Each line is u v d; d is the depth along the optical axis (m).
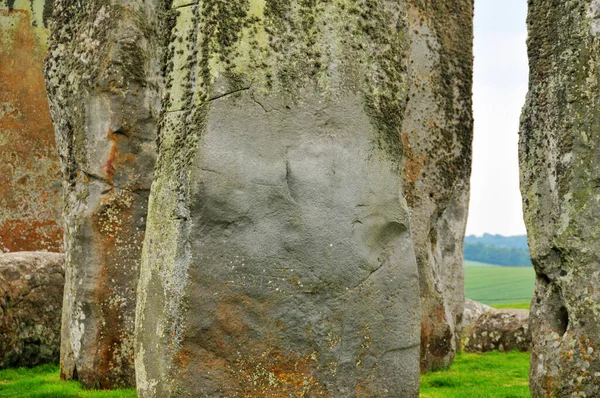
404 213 7.41
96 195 9.42
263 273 6.88
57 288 11.19
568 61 7.59
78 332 9.44
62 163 9.83
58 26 9.95
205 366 6.71
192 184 6.73
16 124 15.09
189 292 6.68
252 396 6.83
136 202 9.44
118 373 9.38
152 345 6.82
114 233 9.39
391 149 7.41
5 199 14.89
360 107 7.32
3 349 10.66
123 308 9.40
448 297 11.62
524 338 12.42
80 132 9.53
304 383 6.98
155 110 9.53
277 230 6.94
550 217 7.63
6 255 11.27
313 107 7.15
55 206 15.12
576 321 7.39
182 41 7.03
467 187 11.56
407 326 7.37
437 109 11.12
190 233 6.73
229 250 6.80
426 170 10.98
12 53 15.21
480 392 9.12
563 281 7.50
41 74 15.33
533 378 7.75
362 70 7.37
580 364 7.34
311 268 7.02
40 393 9.03
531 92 7.84
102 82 9.38
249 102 6.94
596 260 7.34
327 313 7.06
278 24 7.10
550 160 7.65
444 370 10.77
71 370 9.73
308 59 7.17
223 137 6.83
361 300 7.19
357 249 7.19
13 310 10.81
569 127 7.52
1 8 15.23
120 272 9.40
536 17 7.84
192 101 6.92
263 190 6.91
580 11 7.55
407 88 7.61
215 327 6.74
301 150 7.07
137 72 9.44
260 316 6.87
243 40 6.97
